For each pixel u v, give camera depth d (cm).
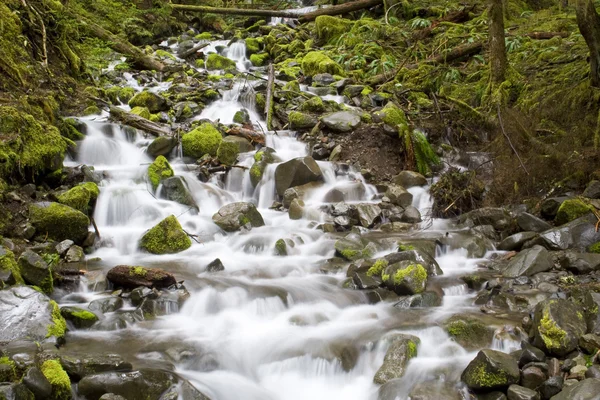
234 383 449
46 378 393
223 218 742
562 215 730
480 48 1342
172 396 412
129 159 873
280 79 1326
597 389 388
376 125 974
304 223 766
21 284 521
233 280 598
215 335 500
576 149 828
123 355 455
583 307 503
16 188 687
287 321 532
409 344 474
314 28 1702
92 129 885
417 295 564
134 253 673
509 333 494
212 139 905
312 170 848
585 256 627
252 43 1636
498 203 830
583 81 912
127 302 548
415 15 1680
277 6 2034
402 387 438
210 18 1917
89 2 1541
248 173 864
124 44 1355
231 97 1159
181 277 597
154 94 1059
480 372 430
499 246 719
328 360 469
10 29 888
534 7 1788
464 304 570
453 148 970
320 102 1066
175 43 1714
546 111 931
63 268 589
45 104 827
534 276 615
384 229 776
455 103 1038
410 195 842
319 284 604
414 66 1324
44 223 637
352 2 1742
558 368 441
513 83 1055
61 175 756
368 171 899
